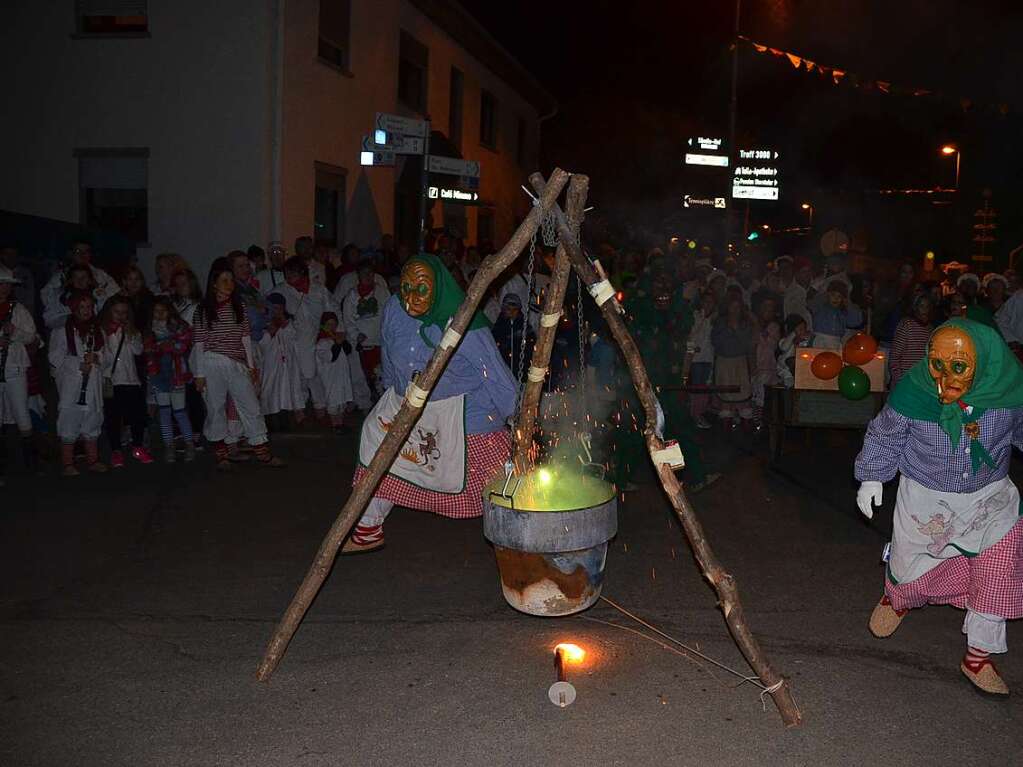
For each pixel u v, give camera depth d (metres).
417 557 6.38
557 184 4.37
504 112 28.16
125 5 15.43
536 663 4.65
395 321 5.78
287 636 4.46
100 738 3.91
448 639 4.95
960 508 4.25
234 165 15.26
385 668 4.58
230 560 6.25
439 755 3.78
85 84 15.55
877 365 9.16
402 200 21.11
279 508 7.60
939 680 4.47
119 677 4.47
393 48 19.75
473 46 24.47
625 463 8.15
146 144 15.46
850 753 3.81
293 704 4.21
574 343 10.48
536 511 4.60
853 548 6.69
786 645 4.88
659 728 4.00
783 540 6.88
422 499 6.00
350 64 17.78
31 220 12.98
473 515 5.98
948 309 12.54
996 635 4.26
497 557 4.86
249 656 4.71
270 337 10.59
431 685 4.40
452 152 21.38
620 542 6.79
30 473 8.78
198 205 15.40
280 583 5.80
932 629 5.11
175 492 8.10
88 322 8.70
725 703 4.23
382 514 6.30
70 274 8.74
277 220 15.48
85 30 15.62
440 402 5.83
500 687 4.38
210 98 15.23
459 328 4.46
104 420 9.07
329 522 7.20
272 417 11.25
